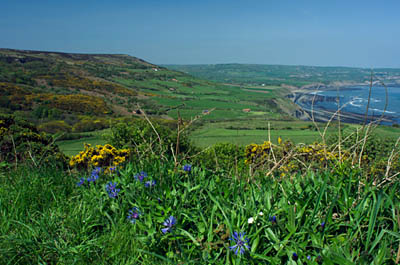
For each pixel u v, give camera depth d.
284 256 1.94
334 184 2.43
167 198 2.48
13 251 2.09
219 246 2.04
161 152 3.43
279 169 3.24
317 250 1.85
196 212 2.30
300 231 1.97
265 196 2.36
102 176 3.21
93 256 2.16
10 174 3.68
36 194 3.01
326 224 2.00
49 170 3.63
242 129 61.38
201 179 2.84
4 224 2.48
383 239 1.90
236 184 2.61
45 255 2.15
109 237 2.32
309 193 2.35
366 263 1.62
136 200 2.48
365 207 2.12
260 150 5.95
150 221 2.24
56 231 2.43
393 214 1.90
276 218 1.96
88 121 69.88
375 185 2.41
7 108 79.50
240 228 2.05
